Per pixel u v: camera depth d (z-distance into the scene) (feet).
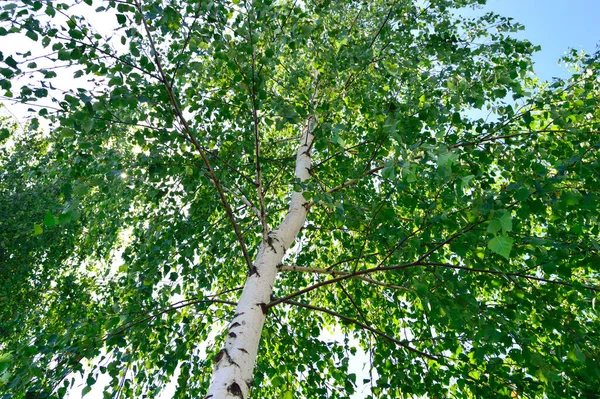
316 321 13.75
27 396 7.91
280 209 14.07
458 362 9.34
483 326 7.15
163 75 8.04
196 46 8.40
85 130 7.82
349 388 10.32
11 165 24.11
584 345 7.13
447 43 12.88
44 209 21.99
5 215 21.24
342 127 6.99
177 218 12.53
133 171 9.34
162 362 10.68
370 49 11.27
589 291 7.27
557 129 10.85
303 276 14.80
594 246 7.10
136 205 15.25
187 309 12.48
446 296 7.45
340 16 15.05
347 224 9.32
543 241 6.86
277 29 9.40
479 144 10.52
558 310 7.91
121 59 7.97
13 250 21.03
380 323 12.91
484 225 7.05
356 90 11.93
